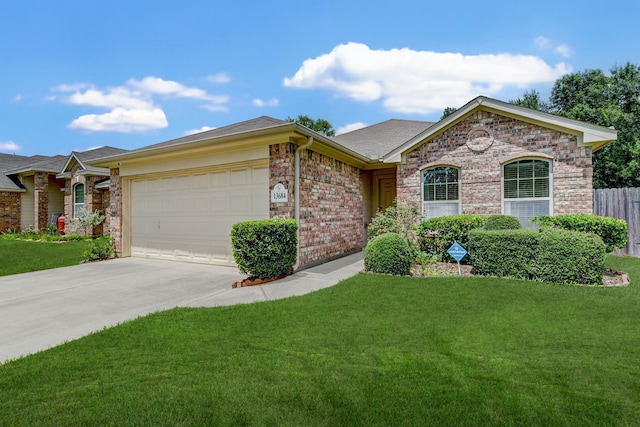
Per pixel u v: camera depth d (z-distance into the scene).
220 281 7.44
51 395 2.92
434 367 3.32
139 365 3.45
